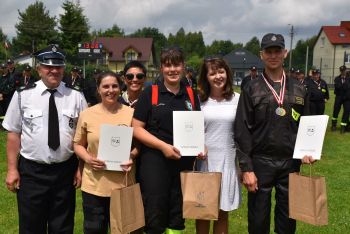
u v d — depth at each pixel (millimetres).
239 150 4066
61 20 51406
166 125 4000
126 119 4051
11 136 3973
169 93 4043
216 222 4391
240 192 4371
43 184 3943
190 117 3932
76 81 14609
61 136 3932
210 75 4227
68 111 3990
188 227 5707
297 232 5484
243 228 5723
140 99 4047
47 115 3904
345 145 12266
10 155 3980
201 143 3941
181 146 3938
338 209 6414
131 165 3912
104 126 3834
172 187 4094
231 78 4277
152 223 4023
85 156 3906
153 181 3984
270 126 4000
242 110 4066
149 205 4008
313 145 3838
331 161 10016
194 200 3877
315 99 12898
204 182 3875
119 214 3709
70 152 4012
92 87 13891
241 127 4051
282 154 4023
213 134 4219
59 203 4023
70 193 4074
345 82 14758
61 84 4062
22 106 3912
